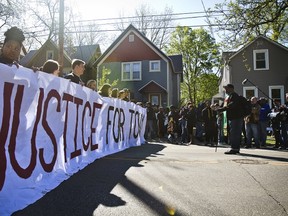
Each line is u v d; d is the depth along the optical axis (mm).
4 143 3070
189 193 3543
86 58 32344
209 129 10461
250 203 3186
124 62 26500
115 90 8375
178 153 7496
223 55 26062
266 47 22219
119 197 3334
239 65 22672
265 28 16578
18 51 3547
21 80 3361
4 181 3027
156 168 5137
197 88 45219
